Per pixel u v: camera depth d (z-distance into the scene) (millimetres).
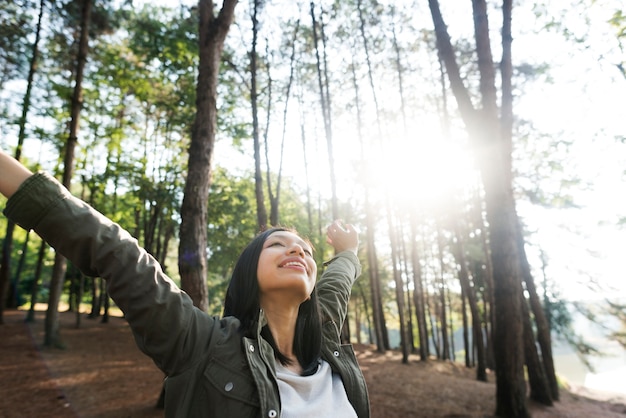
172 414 987
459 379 12812
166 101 14625
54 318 11977
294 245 1239
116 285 967
